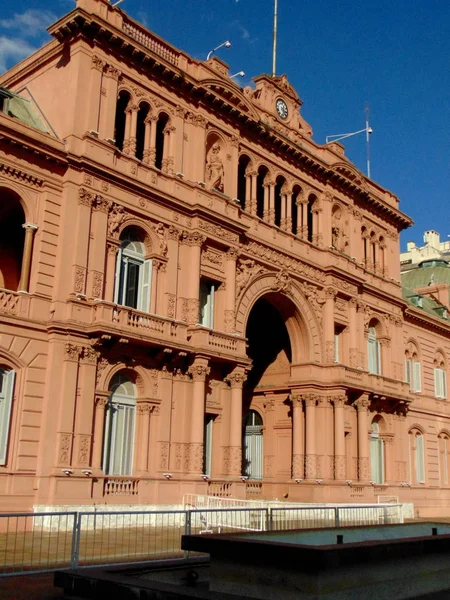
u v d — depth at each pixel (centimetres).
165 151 3244
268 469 4059
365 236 4600
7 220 2967
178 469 2933
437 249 8856
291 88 4122
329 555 965
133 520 2627
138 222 2988
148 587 962
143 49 3059
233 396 3234
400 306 4769
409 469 4741
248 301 3525
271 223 3750
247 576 1031
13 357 2494
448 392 5469
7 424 2439
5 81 3325
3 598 1095
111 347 2727
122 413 2841
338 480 3753
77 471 2539
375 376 4272
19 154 2645
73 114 2822
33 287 2612
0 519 2294
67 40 2948
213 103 3434
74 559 1412
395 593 1109
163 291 3038
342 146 4397
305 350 3925
